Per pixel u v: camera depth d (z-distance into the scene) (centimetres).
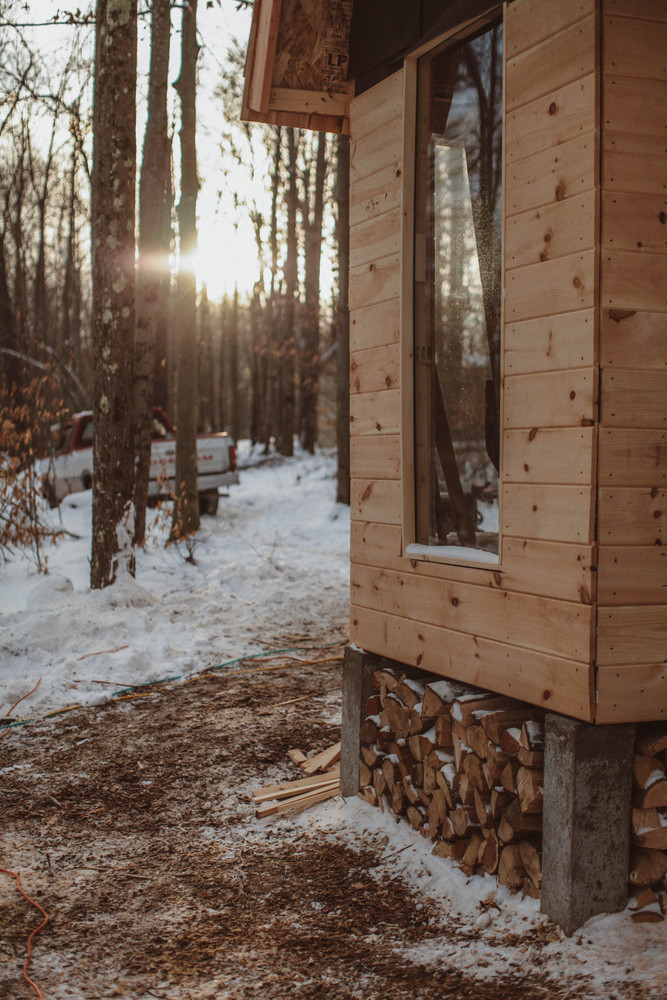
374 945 289
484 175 336
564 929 276
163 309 1720
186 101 1143
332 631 778
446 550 346
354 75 396
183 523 1202
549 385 289
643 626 277
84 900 327
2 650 609
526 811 291
